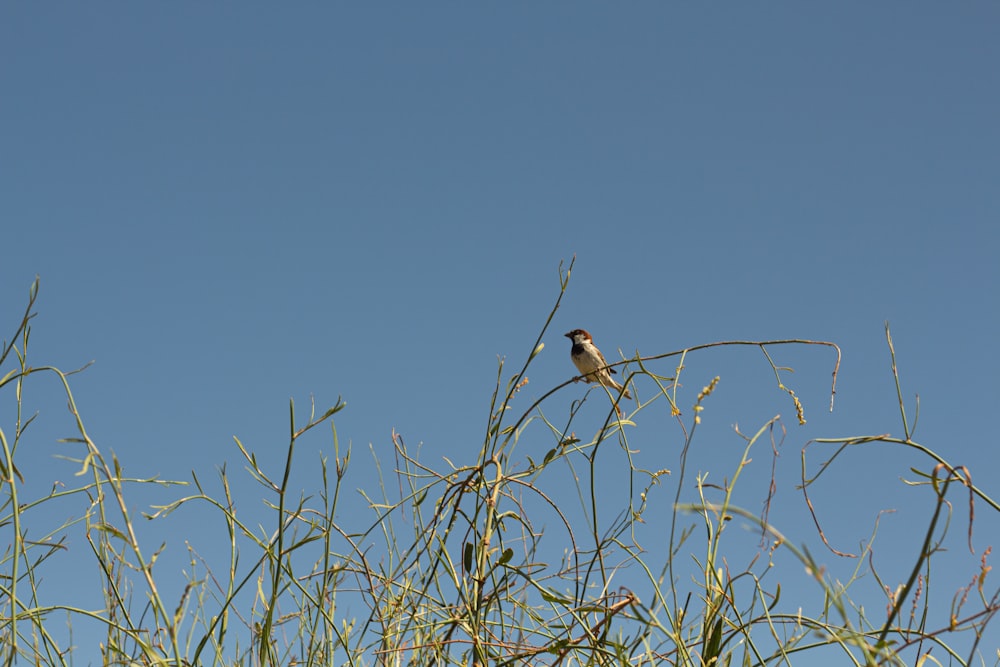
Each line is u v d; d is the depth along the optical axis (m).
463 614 7.32
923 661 6.14
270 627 7.10
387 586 7.75
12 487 6.38
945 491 5.27
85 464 6.14
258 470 7.68
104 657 6.91
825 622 6.64
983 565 5.79
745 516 5.02
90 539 7.39
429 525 7.88
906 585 5.37
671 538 6.88
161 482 7.49
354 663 7.48
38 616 6.96
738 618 6.54
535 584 7.27
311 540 7.19
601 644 6.66
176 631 6.40
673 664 6.81
